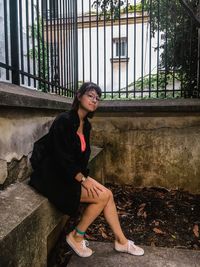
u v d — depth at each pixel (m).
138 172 4.12
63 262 2.53
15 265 1.53
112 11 4.62
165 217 3.32
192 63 4.60
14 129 2.16
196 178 3.96
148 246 2.61
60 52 4.05
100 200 2.30
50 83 3.46
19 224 1.58
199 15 4.15
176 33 4.84
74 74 4.73
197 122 3.89
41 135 2.68
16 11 2.55
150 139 4.04
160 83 5.46
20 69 2.85
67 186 2.14
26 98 2.09
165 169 4.04
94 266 2.28
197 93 4.55
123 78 10.48
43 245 1.96
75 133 2.19
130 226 3.13
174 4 4.78
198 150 3.92
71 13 4.54
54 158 2.17
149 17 5.23
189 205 3.61
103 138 4.16
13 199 1.88
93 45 10.88
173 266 2.30
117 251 2.48
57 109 2.95
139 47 10.21
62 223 2.94
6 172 2.04
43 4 3.48
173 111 3.85
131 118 4.05
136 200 3.73
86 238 2.86
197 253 2.49
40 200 1.99
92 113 2.36
